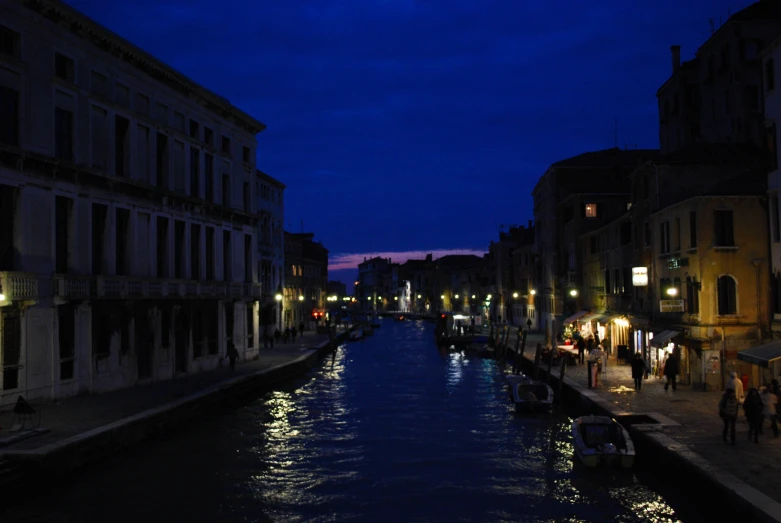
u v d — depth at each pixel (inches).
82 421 737.6
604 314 1504.7
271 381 1311.5
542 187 2285.9
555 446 837.8
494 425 972.6
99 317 952.3
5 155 788.0
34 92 839.1
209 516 593.3
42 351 839.1
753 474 546.9
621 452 691.4
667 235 1084.5
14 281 775.7
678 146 1542.8
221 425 960.3
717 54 1327.5
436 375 1598.2
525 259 2731.3
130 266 1039.0
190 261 1232.2
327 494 658.8
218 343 1323.8
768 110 940.6
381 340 3002.0
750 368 946.1
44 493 600.4
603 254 1546.5
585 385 1058.7
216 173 1347.2
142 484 663.1
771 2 1275.8
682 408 838.5
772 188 931.3
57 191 877.8
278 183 2341.3
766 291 944.3
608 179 2007.9
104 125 985.5
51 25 870.4
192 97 1249.4
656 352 1157.1
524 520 589.9
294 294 2787.9
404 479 707.4
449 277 4909.0
